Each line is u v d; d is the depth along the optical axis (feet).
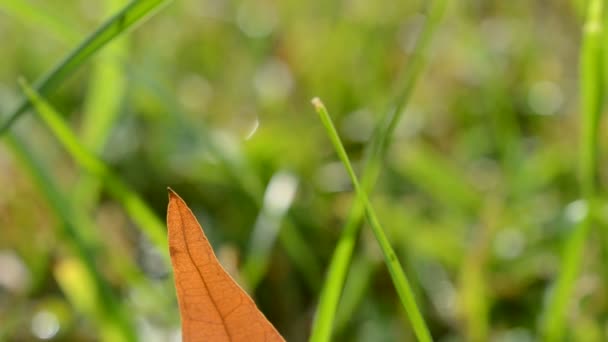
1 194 1.22
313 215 1.29
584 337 0.93
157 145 1.47
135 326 0.90
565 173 1.33
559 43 1.76
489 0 2.06
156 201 1.43
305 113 1.63
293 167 1.35
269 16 2.07
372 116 1.56
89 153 0.89
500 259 1.13
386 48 1.82
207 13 2.11
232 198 1.33
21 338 1.04
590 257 1.06
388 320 1.05
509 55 1.79
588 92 0.84
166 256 0.93
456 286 1.08
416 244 1.11
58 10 2.03
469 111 1.60
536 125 1.59
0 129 0.83
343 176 1.40
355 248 1.21
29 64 1.97
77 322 1.03
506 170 1.32
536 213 1.23
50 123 0.86
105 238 1.11
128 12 0.76
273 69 1.84
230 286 0.60
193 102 1.66
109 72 1.16
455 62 1.72
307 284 1.17
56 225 1.04
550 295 0.92
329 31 1.91
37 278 1.05
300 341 1.09
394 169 1.39
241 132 1.54
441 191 1.26
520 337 1.01
